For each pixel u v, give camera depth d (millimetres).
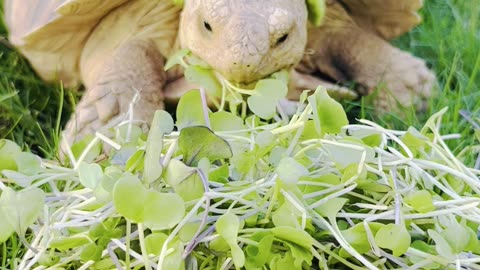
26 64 554
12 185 356
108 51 486
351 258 256
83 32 490
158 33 474
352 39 515
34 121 496
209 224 255
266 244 240
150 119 456
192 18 371
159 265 233
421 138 295
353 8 515
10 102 499
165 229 246
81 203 269
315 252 243
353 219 269
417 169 274
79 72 525
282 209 248
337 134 294
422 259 250
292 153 289
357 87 524
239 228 246
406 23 528
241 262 228
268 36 350
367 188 265
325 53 514
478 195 275
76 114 451
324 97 291
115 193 229
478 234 277
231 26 348
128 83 457
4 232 243
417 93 521
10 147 286
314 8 401
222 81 337
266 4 357
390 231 241
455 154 425
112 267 254
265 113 302
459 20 604
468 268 254
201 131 255
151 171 246
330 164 283
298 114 305
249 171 277
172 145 261
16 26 504
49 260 258
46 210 258
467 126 447
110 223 261
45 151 431
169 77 482
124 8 477
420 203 255
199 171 245
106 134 373
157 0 466
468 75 567
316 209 254
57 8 446
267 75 371
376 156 299
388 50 524
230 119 308
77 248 265
